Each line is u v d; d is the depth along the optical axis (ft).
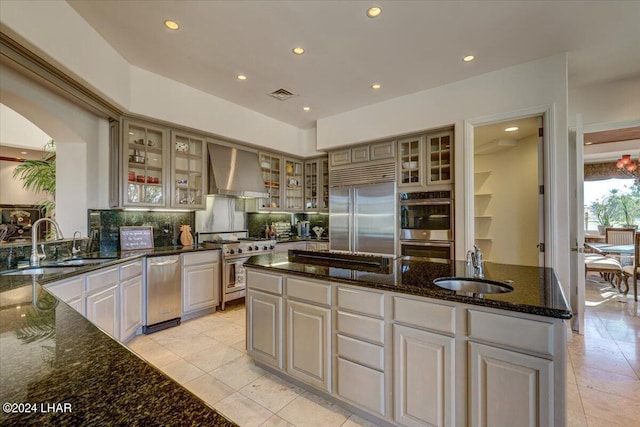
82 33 7.81
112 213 11.27
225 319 12.07
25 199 20.03
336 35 8.57
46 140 17.47
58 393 2.04
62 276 6.63
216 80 11.48
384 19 7.87
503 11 7.59
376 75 11.00
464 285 6.54
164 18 7.80
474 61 10.03
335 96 12.94
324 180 17.83
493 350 4.58
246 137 14.37
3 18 5.70
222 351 9.19
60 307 4.16
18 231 16.05
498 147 14.19
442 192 12.18
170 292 11.17
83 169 10.07
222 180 13.41
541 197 10.01
